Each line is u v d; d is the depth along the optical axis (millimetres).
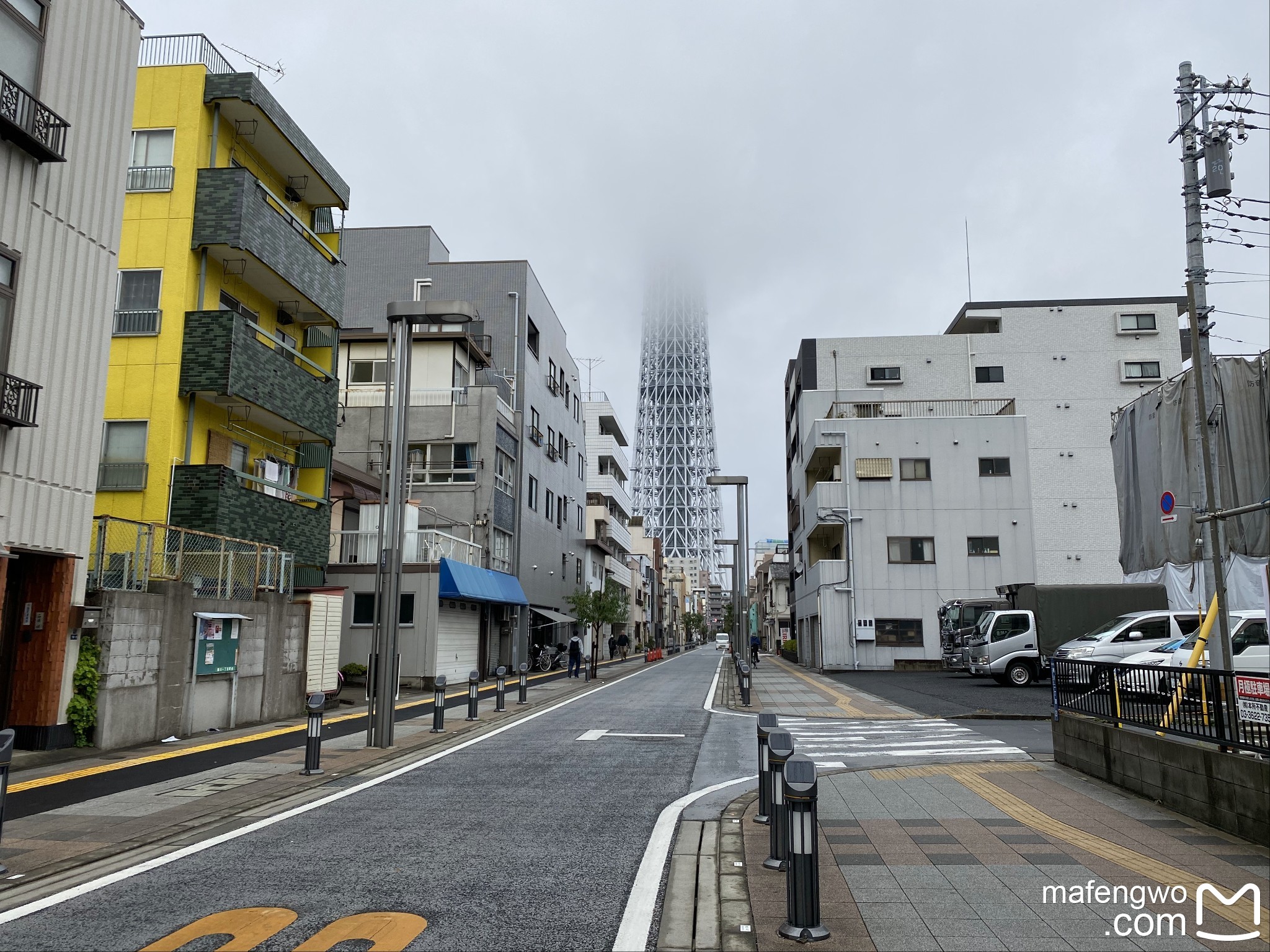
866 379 49156
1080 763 10750
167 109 19188
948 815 8250
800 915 4980
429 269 40625
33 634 12211
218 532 17859
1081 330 48469
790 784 5098
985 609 31078
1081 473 46938
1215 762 7586
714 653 95125
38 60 12406
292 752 12773
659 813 8633
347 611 27141
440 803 9195
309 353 24734
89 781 10344
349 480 29328
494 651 34812
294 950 4867
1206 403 11602
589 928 5270
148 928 5238
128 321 18500
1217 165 11859
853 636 39375
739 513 37875
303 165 22359
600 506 61469
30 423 11594
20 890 6051
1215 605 10102
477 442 33594
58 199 12750
